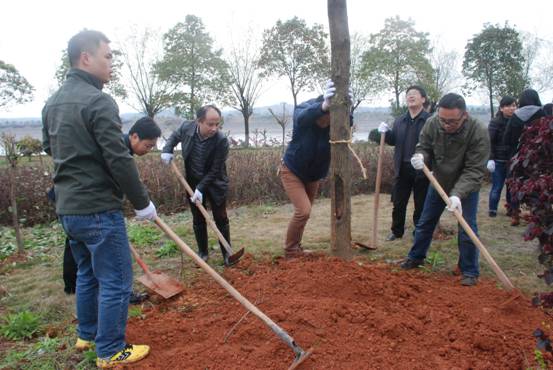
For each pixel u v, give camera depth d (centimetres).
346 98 381
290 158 454
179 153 1146
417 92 541
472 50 2420
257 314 286
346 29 368
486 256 383
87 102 263
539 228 251
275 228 698
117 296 286
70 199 271
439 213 450
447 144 417
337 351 283
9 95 3047
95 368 303
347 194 404
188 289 431
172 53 3178
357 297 356
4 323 387
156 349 315
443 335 307
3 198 789
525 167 279
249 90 3531
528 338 308
